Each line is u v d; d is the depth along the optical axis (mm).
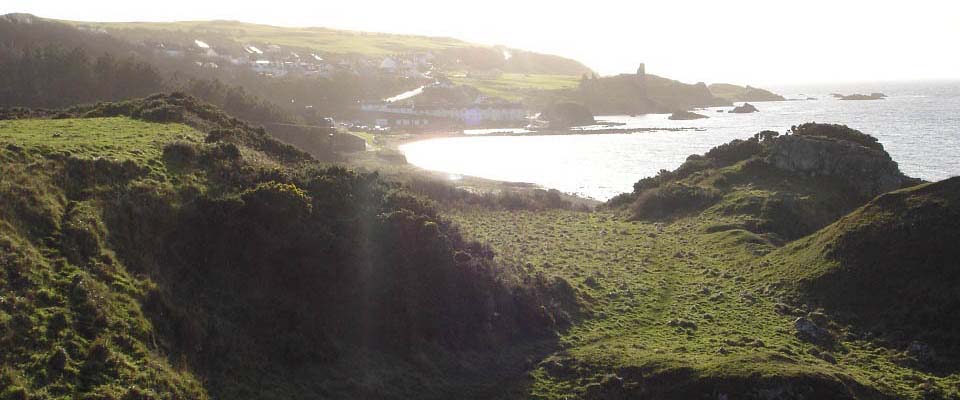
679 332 33094
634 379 27344
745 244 48250
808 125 73875
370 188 37406
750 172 68375
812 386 25469
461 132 185875
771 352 29047
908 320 32094
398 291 30375
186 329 23625
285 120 115875
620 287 40125
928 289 33125
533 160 127875
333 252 30531
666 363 27719
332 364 25844
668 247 50938
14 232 22703
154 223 27828
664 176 75188
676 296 38938
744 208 58125
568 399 26297
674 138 165125
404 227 33906
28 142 30234
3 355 18469
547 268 42594
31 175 26266
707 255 48031
